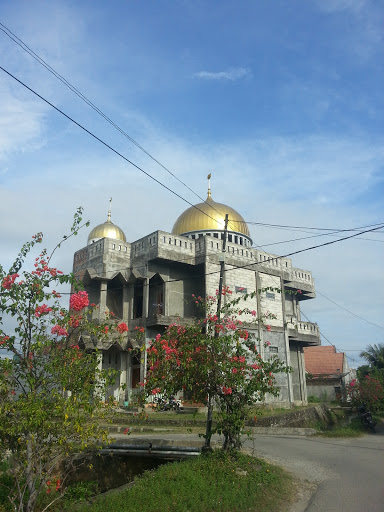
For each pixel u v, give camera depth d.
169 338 11.84
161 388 11.12
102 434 7.74
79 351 7.81
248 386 11.09
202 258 33.62
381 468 12.75
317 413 29.08
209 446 12.02
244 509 8.39
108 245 33.94
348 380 55.41
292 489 10.38
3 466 8.97
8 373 7.32
